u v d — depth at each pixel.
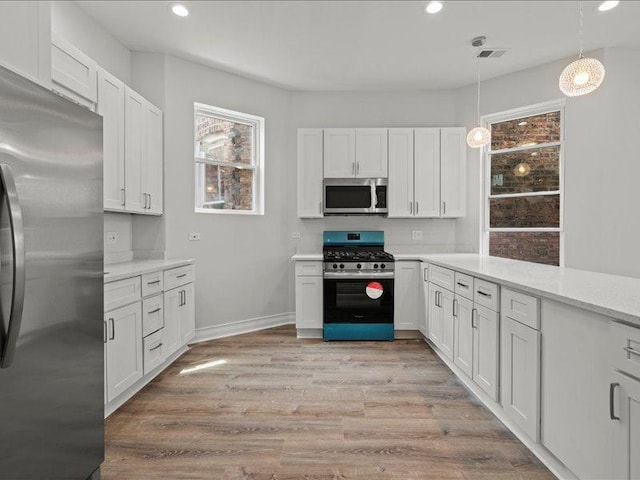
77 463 1.48
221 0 2.70
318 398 2.49
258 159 4.28
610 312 1.31
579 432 1.50
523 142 4.00
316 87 4.36
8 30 1.36
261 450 1.91
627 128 3.39
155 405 2.39
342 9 2.81
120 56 3.32
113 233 3.20
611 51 3.39
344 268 3.77
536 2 2.71
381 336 3.78
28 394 1.22
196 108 3.83
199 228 3.79
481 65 3.79
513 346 1.99
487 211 4.23
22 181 1.17
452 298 2.88
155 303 2.74
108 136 2.62
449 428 2.12
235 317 4.08
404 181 4.15
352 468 1.77
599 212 3.49
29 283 1.21
